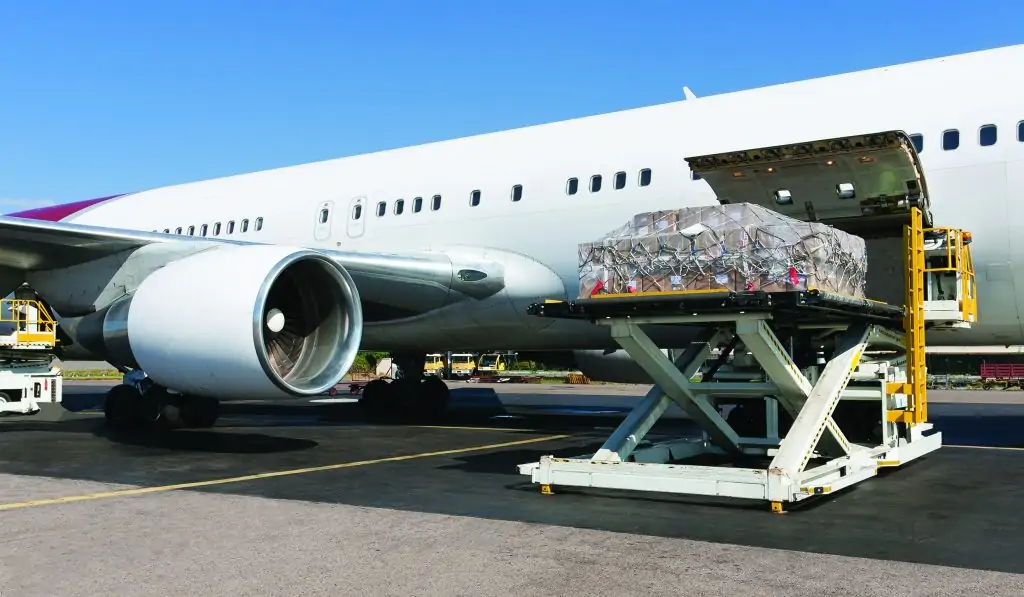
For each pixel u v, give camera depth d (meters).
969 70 9.19
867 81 9.80
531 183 11.54
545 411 17.55
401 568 4.25
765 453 7.85
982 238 8.59
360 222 13.28
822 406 6.53
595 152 11.19
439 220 12.32
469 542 4.81
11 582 4.04
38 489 6.68
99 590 3.90
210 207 15.85
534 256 11.33
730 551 4.60
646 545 4.73
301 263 8.91
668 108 11.12
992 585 3.94
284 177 15.17
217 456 8.87
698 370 8.20
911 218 7.93
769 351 6.39
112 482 7.06
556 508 5.87
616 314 6.77
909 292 7.76
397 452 9.29
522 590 3.87
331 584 3.98
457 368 47.62
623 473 6.27
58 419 13.78
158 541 4.85
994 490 6.64
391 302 11.71
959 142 8.82
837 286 6.56
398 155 13.67
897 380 8.14
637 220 6.98
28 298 13.83
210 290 8.50
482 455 9.02
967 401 23.14
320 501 6.15
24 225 9.12
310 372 9.05
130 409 12.10
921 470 7.79
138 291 9.10
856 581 4.01
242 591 3.88
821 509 5.84
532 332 12.02
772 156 8.08
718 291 6.21
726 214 6.50
